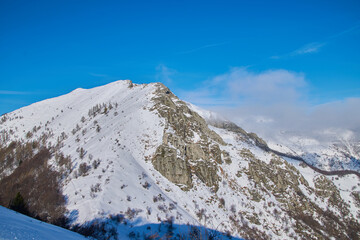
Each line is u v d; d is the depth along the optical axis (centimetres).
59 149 16775
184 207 10800
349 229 16400
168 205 9894
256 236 11206
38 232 2395
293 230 13312
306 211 16112
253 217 12688
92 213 7762
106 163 11394
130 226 7706
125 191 9481
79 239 3238
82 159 12788
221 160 16062
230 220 11538
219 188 13825
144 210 8812
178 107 18425
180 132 15650
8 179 14712
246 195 14412
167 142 13862
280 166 19412
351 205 19662
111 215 7838
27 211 8100
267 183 16500
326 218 16400
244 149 19350
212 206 12031
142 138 14500
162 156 13038
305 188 19000
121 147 13188
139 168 11962
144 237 7381
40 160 15725
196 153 14862
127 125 15800
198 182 13188
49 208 8688
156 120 15925
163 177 12362
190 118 17950
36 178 12925
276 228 12850
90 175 10594
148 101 19150
